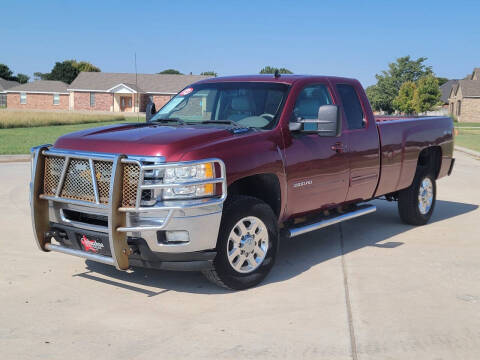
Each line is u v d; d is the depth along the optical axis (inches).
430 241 278.8
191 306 185.3
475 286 208.7
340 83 255.1
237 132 205.0
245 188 217.3
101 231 186.2
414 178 306.0
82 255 191.9
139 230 178.2
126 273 221.3
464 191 452.1
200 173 182.9
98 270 224.2
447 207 378.9
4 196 392.5
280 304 187.5
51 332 163.3
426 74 3250.5
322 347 153.6
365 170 258.7
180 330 165.2
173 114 243.8
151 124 227.9
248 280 201.0
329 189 238.5
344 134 245.8
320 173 231.1
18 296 193.5
